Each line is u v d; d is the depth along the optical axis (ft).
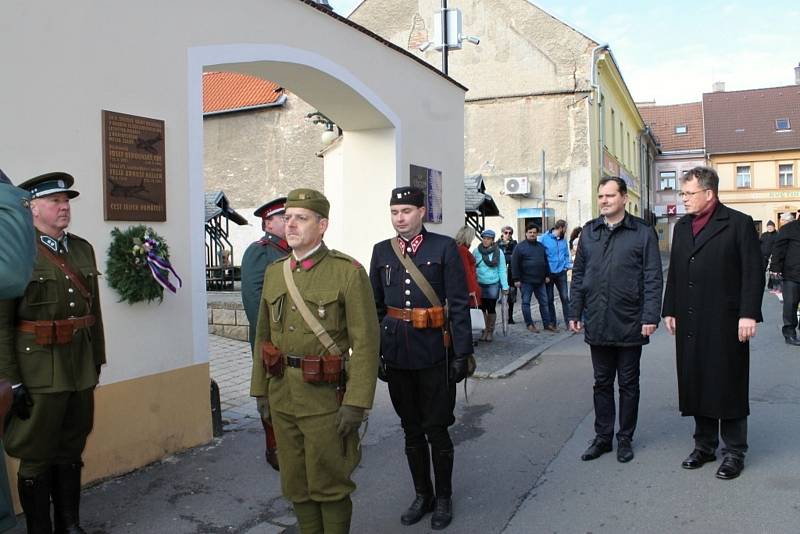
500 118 73.82
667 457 15.80
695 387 14.55
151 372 15.75
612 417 16.17
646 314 15.15
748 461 15.30
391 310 12.96
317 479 10.22
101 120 14.52
